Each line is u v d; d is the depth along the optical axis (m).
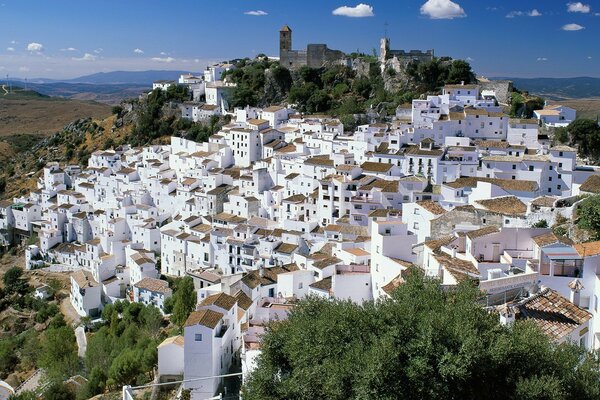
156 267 174.62
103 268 168.00
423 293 61.75
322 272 112.94
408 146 175.88
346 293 100.50
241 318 102.75
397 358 51.31
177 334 116.00
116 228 189.38
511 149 168.50
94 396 102.31
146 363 104.19
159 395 94.12
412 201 149.38
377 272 97.88
